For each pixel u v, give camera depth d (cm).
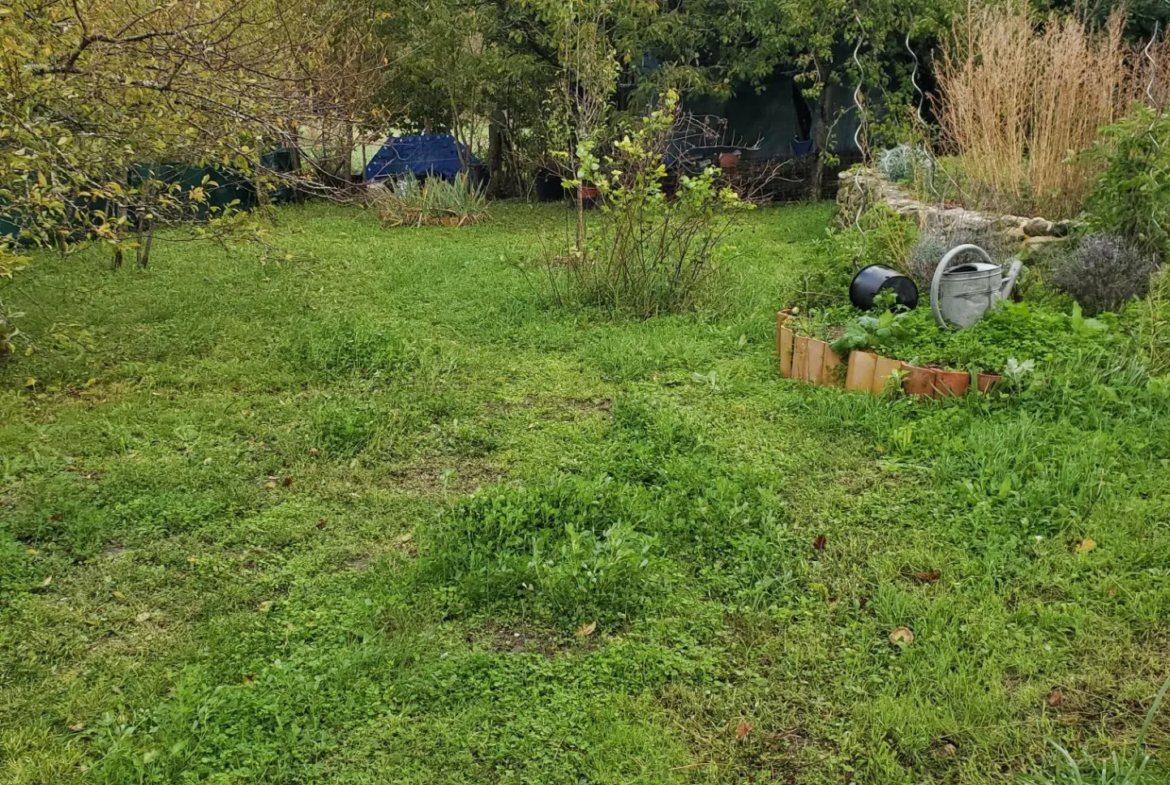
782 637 298
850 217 1045
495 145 1642
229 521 390
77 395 549
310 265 943
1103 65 796
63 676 289
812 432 460
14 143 468
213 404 529
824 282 655
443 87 1495
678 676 283
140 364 600
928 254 647
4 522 384
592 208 1423
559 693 275
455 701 274
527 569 327
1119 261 575
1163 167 592
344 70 996
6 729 264
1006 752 248
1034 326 510
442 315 726
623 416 483
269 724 263
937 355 494
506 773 246
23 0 454
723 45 1471
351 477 434
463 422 498
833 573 335
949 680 271
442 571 339
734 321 670
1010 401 460
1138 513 353
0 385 557
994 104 796
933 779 241
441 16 1415
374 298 797
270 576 346
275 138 624
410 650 294
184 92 506
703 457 428
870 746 249
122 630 314
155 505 401
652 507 377
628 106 1505
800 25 1289
